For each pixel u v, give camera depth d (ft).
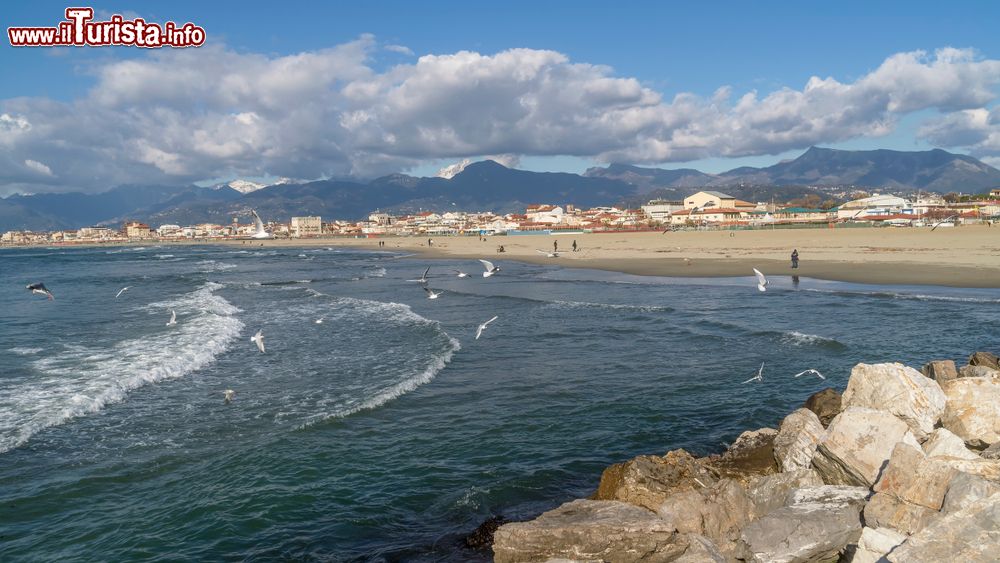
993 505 24.67
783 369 74.90
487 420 58.80
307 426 56.90
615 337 95.71
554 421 58.39
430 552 36.86
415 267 282.77
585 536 31.96
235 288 194.59
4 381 72.13
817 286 155.12
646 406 62.28
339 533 39.22
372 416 60.03
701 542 31.58
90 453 51.26
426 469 48.11
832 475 37.78
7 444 52.90
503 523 39.60
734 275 189.98
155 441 53.88
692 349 86.48
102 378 73.05
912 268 181.06
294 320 118.01
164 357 83.92
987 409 40.98
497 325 108.06
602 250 334.03
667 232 527.81
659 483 38.29
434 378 73.51
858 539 29.81
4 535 38.99
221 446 52.75
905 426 37.04
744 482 40.78
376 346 91.30
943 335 91.30
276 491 44.50
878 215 496.64
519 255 337.93
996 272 164.66
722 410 60.95
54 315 127.03
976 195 613.52
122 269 322.96
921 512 28.86
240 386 70.64
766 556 29.68
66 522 40.52
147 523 40.42
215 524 40.24
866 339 89.81
